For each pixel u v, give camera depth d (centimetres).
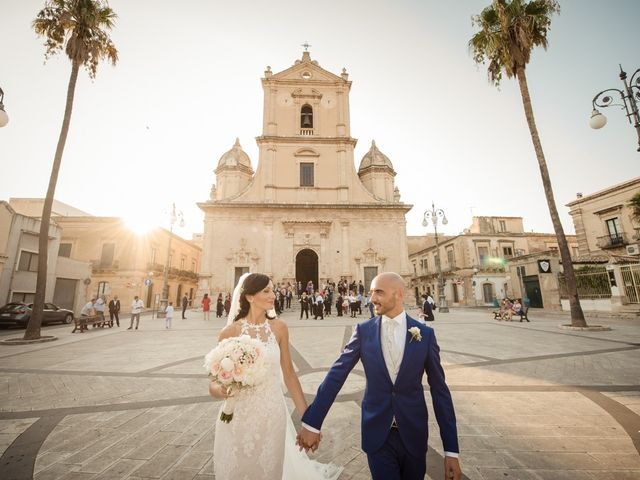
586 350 756
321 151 2839
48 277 2100
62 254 3016
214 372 187
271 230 2594
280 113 2903
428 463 290
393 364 193
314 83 2975
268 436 199
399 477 176
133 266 2998
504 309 1666
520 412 394
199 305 2455
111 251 3039
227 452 194
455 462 164
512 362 649
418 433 178
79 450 316
